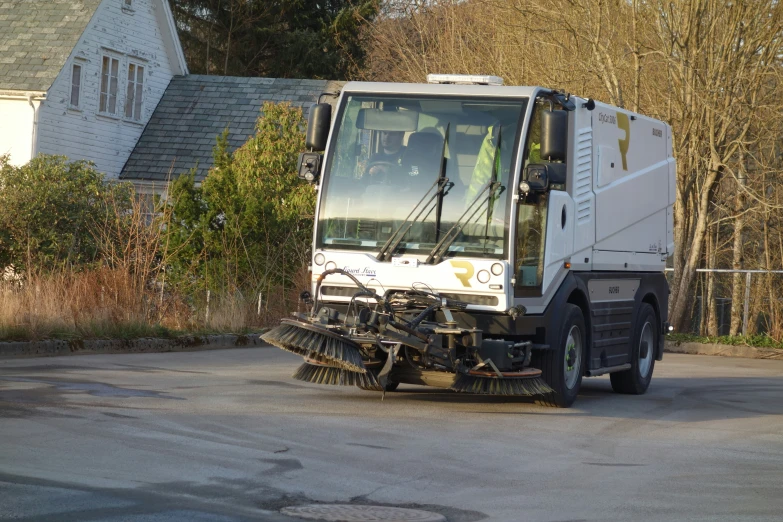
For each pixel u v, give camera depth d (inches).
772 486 328.2
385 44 1608.0
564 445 391.5
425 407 477.7
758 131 1006.4
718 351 941.8
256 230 899.4
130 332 704.4
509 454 364.2
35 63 1227.9
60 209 855.7
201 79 1478.8
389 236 465.7
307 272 896.3
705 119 981.2
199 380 533.3
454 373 458.6
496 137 464.1
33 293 697.6
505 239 454.6
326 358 435.8
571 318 499.5
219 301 840.3
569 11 1034.1
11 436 338.6
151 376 539.2
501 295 449.7
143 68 1414.9
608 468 349.1
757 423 485.1
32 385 466.9
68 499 260.5
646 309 603.8
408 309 458.0
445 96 472.7
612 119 558.3
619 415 492.4
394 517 262.5
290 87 1453.0
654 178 617.0
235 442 353.7
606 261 547.5
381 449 357.7
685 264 1027.3
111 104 1349.7
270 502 272.4
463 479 317.1
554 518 272.1
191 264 858.1
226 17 1936.5
